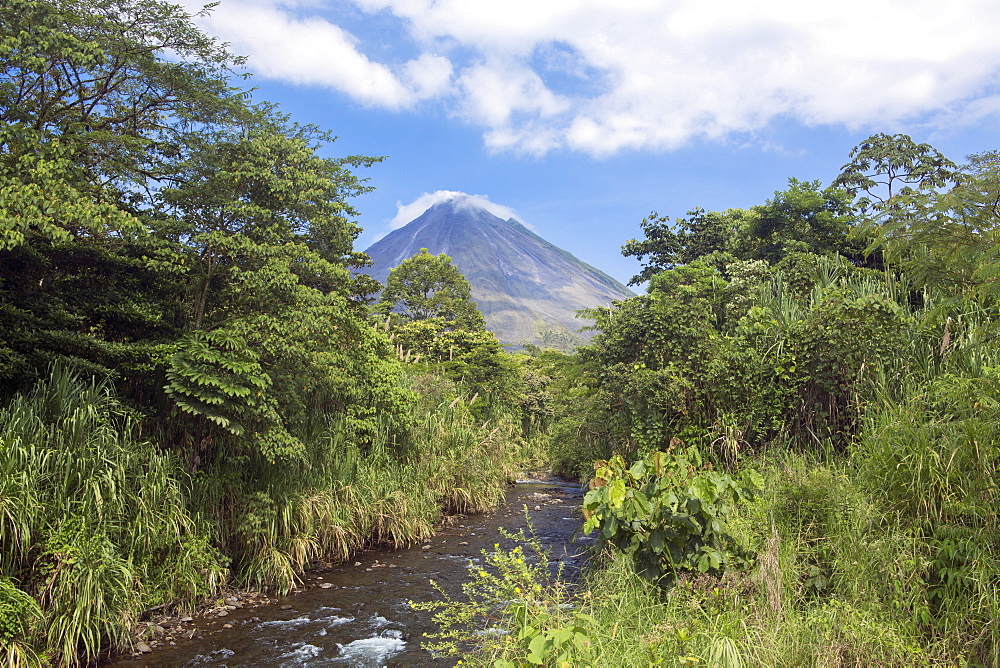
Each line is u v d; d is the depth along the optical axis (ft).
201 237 29.17
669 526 17.83
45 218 21.40
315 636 22.97
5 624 16.75
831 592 17.11
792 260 50.90
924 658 13.61
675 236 101.35
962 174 22.07
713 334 36.45
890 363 28.48
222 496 28.12
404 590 28.45
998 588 14.97
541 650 12.16
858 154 77.51
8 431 19.40
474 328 138.62
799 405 30.94
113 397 24.76
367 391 39.45
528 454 80.84
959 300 24.03
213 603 25.45
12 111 27.09
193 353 25.58
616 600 18.47
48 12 28.02
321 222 38.52
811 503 20.39
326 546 31.91
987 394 19.03
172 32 36.09
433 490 42.45
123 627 20.49
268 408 27.78
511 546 36.35
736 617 15.75
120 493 21.49
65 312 25.88
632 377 35.14
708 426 32.55
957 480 17.52
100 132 30.12
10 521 18.03
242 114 39.52
